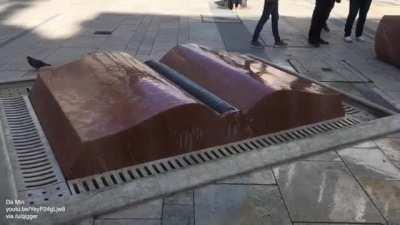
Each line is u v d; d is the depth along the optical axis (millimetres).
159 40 9555
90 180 3721
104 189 3512
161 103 4094
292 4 16734
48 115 4566
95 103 4270
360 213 3389
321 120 5098
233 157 4066
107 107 4164
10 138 4422
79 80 4820
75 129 3910
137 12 13219
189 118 4121
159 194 3486
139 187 3549
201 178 3729
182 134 4133
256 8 15078
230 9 14461
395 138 4684
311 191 3656
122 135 3828
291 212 3375
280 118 4750
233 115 4406
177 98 4188
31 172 3830
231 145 4453
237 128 4473
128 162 3908
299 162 4121
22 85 6203
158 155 4047
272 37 10406
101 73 4832
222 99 4859
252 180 3783
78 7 13922
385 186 3770
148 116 3941
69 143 3898
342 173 3957
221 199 3504
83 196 3416
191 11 13766
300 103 4832
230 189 3639
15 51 8297
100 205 3318
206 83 5254
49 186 3619
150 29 10719
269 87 4703
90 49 8609
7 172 3748
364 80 7176
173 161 4070
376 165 4117
